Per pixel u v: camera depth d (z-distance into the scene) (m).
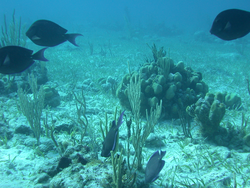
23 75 8.22
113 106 6.97
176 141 4.57
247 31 2.25
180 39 32.12
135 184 2.49
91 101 7.52
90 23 53.34
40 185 2.64
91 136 3.77
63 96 7.55
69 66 13.40
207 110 4.13
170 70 6.33
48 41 2.49
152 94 5.81
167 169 3.42
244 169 3.23
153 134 4.35
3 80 7.64
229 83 10.28
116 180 2.19
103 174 2.45
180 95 5.80
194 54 19.30
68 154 3.22
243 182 2.89
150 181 2.04
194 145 4.02
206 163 3.46
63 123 4.87
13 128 4.67
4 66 2.25
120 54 18.88
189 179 3.09
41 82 8.74
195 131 4.78
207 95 4.46
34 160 3.56
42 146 3.83
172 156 3.91
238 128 4.26
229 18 2.29
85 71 12.27
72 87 8.95
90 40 28.25
